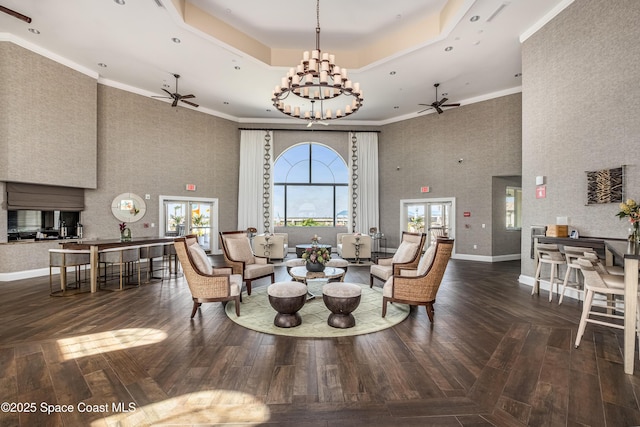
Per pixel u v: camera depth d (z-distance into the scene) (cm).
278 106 480
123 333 304
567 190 430
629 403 189
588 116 399
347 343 283
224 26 528
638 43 343
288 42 592
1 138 513
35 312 368
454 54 568
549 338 292
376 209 976
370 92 752
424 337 297
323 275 407
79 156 613
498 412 182
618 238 357
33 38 523
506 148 756
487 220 791
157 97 704
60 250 457
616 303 348
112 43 533
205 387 210
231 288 352
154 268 678
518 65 616
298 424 173
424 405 190
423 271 351
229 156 920
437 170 869
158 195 773
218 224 891
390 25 539
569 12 423
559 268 462
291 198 1005
